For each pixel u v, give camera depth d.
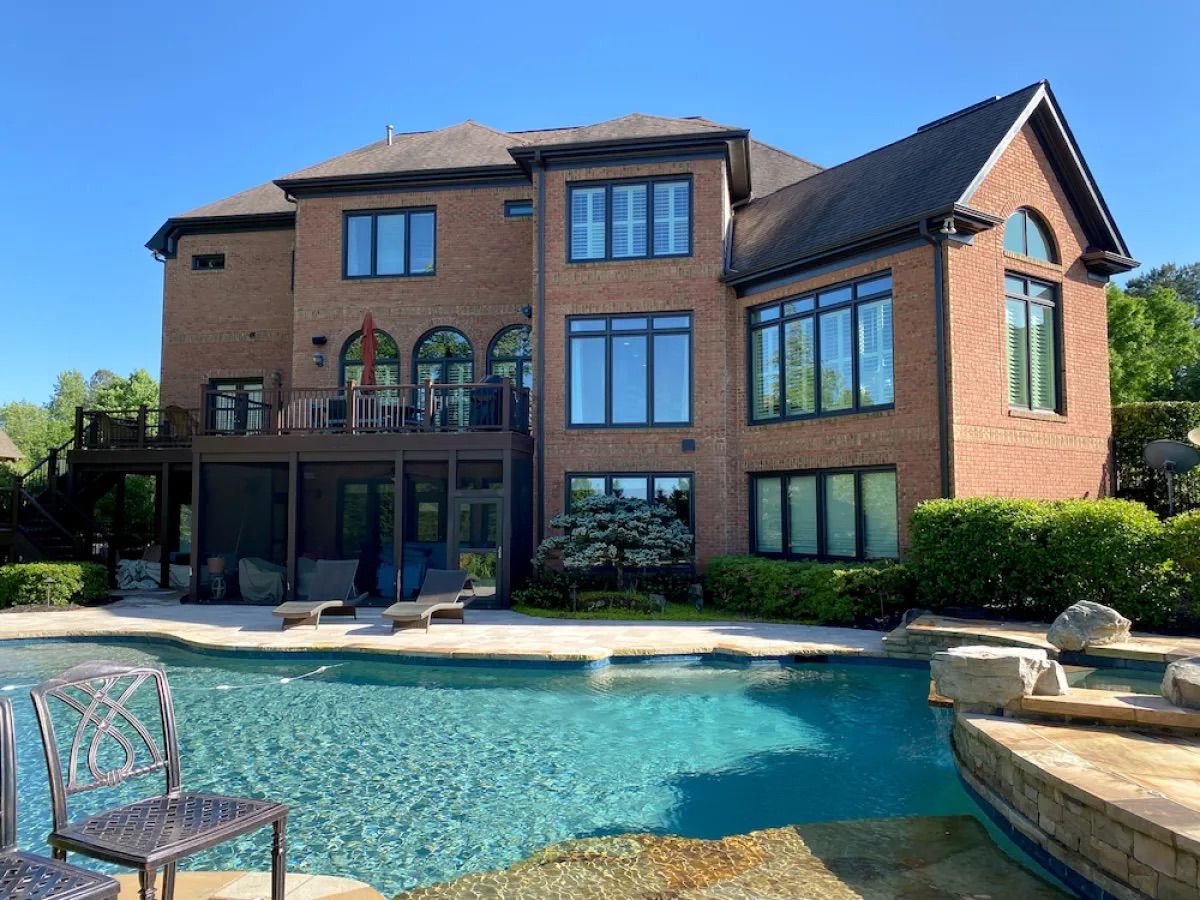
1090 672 7.43
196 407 20.17
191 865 4.40
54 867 2.44
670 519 14.25
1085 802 3.81
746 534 14.98
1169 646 7.72
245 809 3.06
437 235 17.81
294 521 14.27
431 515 16.06
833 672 9.25
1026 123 13.77
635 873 4.28
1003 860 4.39
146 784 5.91
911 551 11.26
